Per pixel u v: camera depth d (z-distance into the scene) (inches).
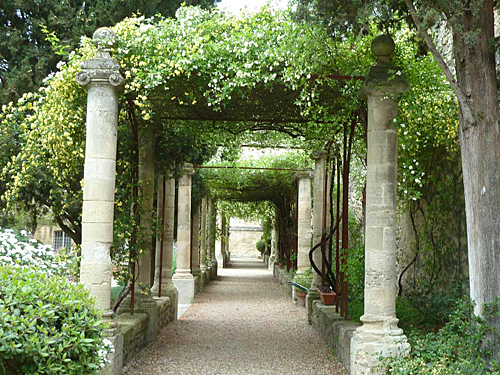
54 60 321.1
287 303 467.2
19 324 103.0
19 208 324.8
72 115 206.2
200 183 506.0
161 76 196.4
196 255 570.6
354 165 387.2
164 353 256.8
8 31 315.0
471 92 161.6
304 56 194.5
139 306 280.1
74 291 123.7
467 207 164.4
